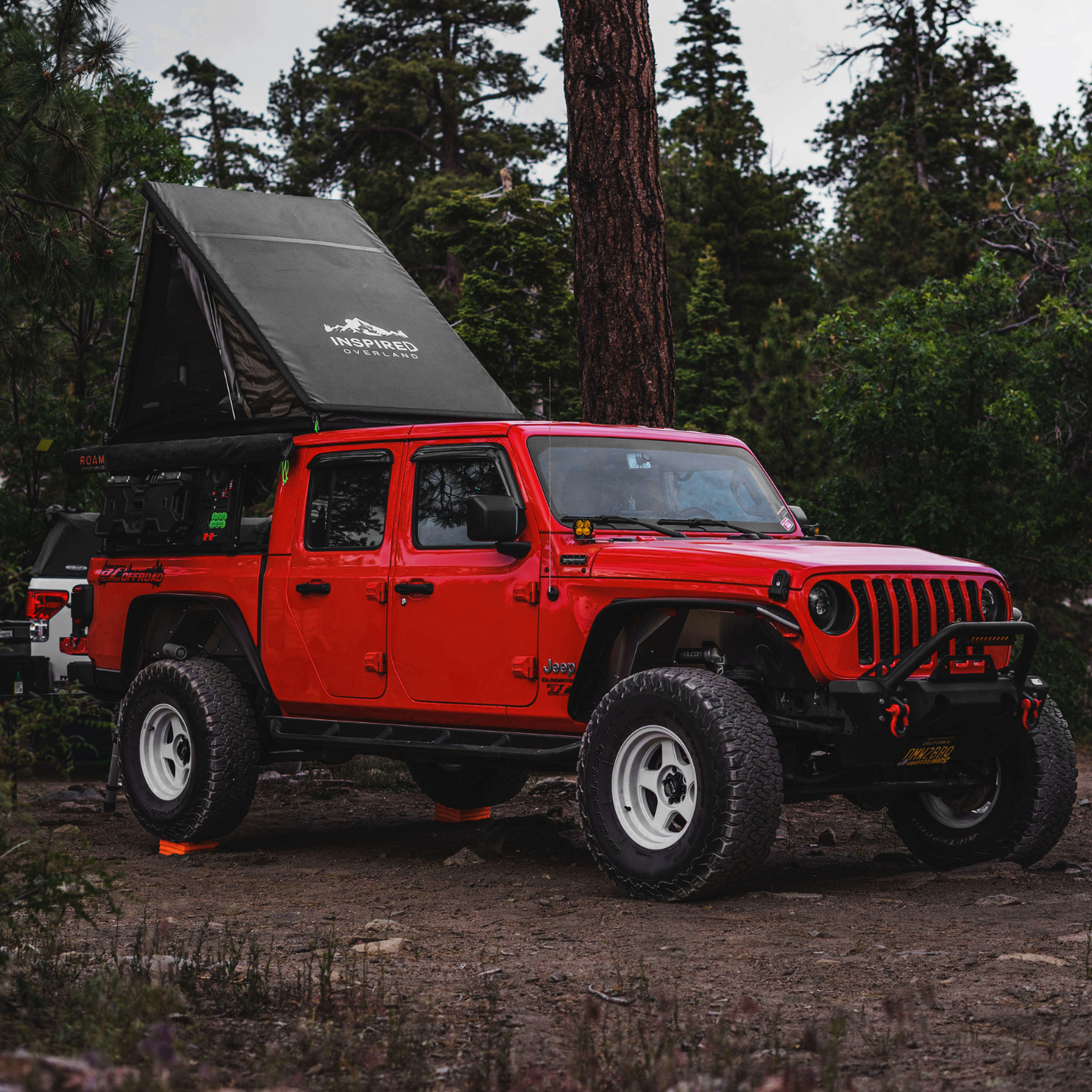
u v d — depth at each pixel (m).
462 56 46.25
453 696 6.81
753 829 5.71
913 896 6.13
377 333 8.85
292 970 4.72
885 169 30.38
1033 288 22.02
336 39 46.03
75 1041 3.60
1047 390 18.39
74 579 11.22
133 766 8.03
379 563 7.18
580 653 6.31
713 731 5.75
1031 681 6.57
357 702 7.25
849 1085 3.21
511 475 6.68
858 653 5.93
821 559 6.02
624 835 6.07
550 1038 3.87
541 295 25.11
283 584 7.62
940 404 16.95
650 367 10.70
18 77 11.61
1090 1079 3.43
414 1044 3.74
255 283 8.74
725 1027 3.92
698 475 7.21
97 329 17.38
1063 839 8.16
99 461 8.85
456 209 25.41
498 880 6.72
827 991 4.37
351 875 7.00
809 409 20.39
